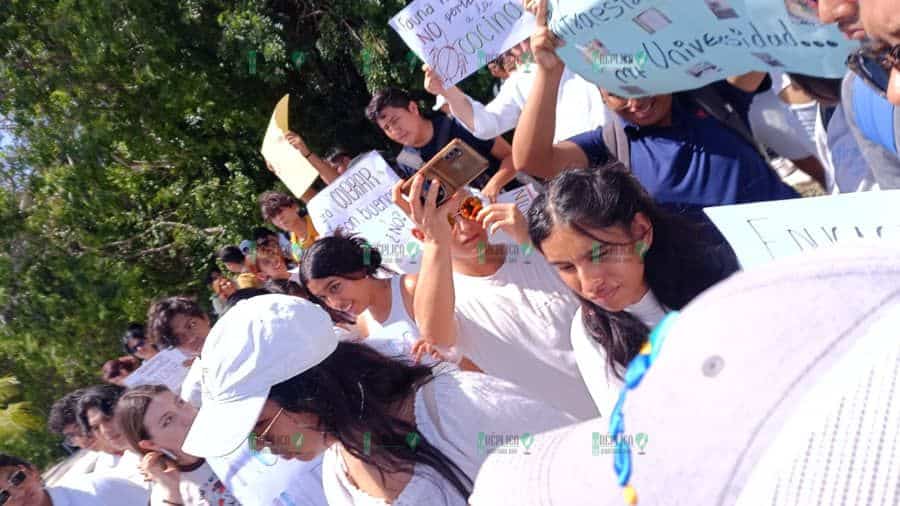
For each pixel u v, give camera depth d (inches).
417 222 86.5
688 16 73.4
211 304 272.8
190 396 104.0
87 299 235.6
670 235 66.6
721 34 73.5
